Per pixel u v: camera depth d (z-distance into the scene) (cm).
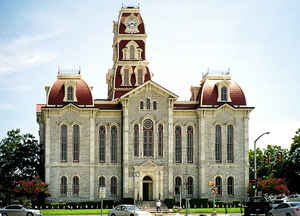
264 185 11531
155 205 10912
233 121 11538
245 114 11556
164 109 11325
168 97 11325
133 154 11156
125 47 12400
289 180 12850
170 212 9431
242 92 11719
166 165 11194
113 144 11381
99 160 11306
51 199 10988
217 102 11538
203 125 11438
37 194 10625
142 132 11225
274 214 7031
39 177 11375
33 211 8069
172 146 11238
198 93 11931
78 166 11150
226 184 11388
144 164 11094
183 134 11506
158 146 11244
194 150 11475
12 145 11619
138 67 12275
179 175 11375
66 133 11200
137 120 11238
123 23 12575
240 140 11506
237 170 11444
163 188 11125
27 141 11875
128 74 12244
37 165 11731
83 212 9331
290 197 10588
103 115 11412
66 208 10712
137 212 7462
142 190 11131
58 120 11188
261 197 7788
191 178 11425
